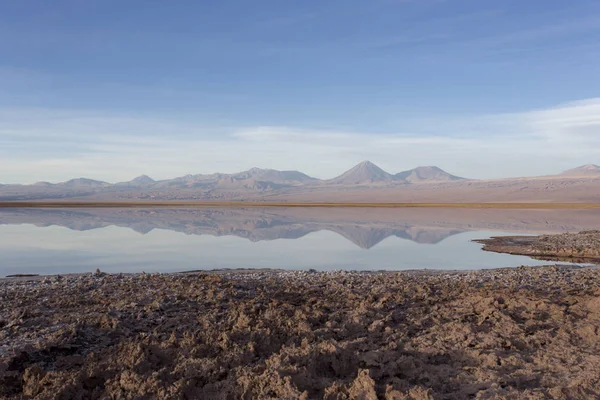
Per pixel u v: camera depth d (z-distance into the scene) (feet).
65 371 21.35
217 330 26.89
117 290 41.96
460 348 24.32
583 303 33.06
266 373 19.52
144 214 229.04
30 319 30.89
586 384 19.57
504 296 35.76
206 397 18.85
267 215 221.66
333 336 26.53
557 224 152.87
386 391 18.70
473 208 321.73
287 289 43.70
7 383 21.21
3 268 64.23
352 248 88.28
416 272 56.80
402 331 27.78
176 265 67.05
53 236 109.91
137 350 22.65
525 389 19.44
